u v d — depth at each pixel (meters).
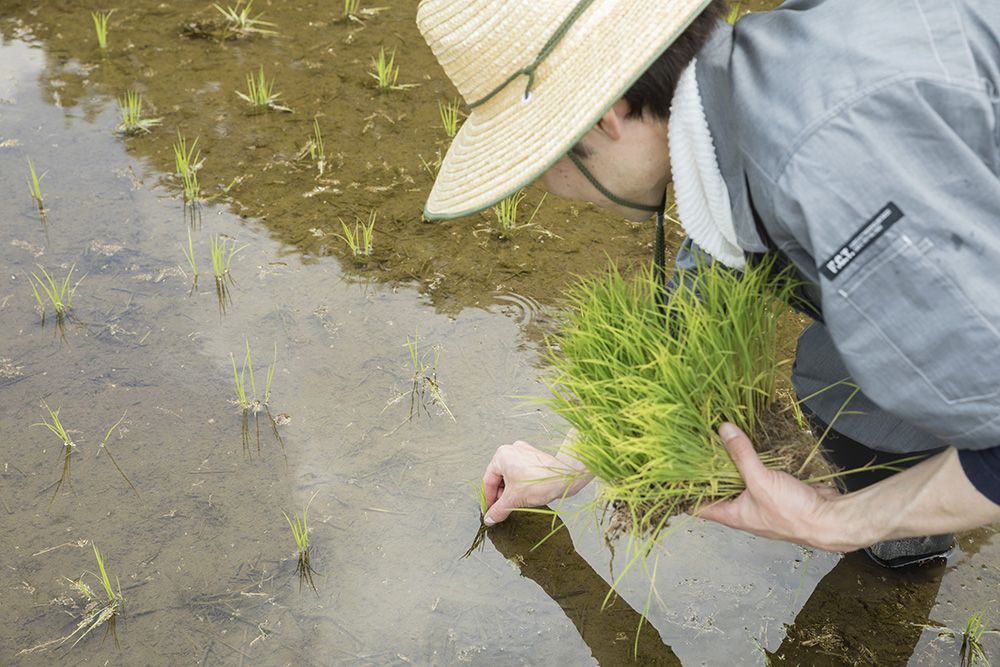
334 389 2.91
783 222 1.38
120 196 3.70
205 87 4.44
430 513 2.55
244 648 2.19
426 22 1.60
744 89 1.41
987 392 1.25
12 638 2.19
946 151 1.25
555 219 3.68
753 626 2.29
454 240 3.55
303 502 2.56
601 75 1.47
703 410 1.85
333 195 3.77
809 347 2.16
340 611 2.29
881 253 1.27
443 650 2.21
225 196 3.74
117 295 3.22
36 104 4.25
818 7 1.43
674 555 2.48
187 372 2.94
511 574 2.42
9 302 3.17
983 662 2.19
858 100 1.28
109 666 2.13
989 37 1.33
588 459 1.98
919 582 2.40
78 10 5.10
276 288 3.29
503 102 1.60
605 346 1.97
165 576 2.35
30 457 2.64
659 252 2.02
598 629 2.29
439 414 2.83
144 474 2.61
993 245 1.23
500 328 3.14
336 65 4.68
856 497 1.57
